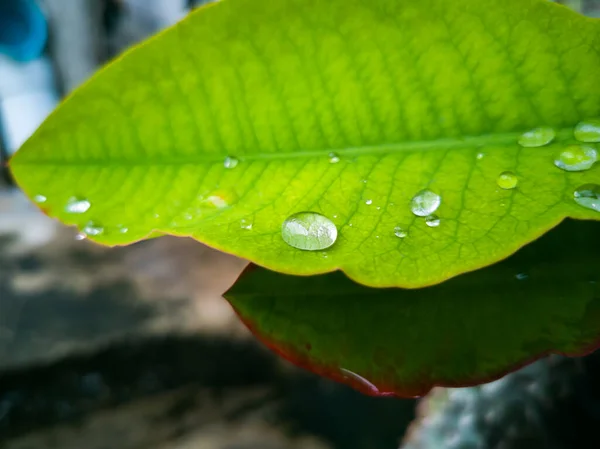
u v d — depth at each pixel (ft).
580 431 0.33
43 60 1.90
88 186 0.25
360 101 0.25
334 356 0.25
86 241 1.48
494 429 0.36
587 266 0.26
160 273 1.36
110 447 1.09
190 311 1.23
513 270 0.26
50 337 1.14
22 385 1.10
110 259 1.42
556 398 0.34
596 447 0.33
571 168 0.24
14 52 1.76
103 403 1.15
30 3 1.74
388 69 0.24
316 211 0.24
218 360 1.20
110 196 0.25
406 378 0.24
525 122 0.24
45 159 0.25
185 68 0.24
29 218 1.63
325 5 0.23
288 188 0.25
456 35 0.24
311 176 0.25
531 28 0.23
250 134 0.25
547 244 0.26
